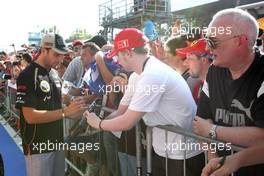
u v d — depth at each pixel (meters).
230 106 1.84
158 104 2.29
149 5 9.52
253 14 3.69
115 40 2.40
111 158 3.22
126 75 3.16
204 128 1.90
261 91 1.67
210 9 8.45
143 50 2.34
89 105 3.13
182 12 9.36
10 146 6.08
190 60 2.63
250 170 1.75
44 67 2.96
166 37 3.90
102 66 3.42
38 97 2.90
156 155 2.49
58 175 3.31
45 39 2.90
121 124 2.30
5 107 9.03
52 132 3.06
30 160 3.03
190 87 2.76
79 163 3.74
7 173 4.75
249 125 1.76
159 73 2.23
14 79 7.51
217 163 1.63
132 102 2.25
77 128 3.24
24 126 3.01
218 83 1.92
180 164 2.34
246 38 1.69
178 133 2.21
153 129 2.46
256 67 1.73
